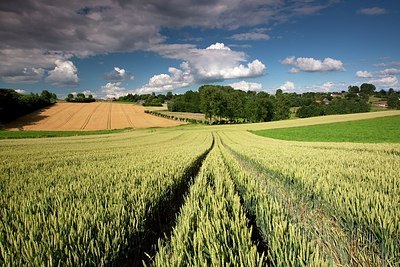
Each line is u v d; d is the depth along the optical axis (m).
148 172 8.59
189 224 3.93
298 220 5.08
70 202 4.86
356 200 4.66
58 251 2.96
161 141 43.78
